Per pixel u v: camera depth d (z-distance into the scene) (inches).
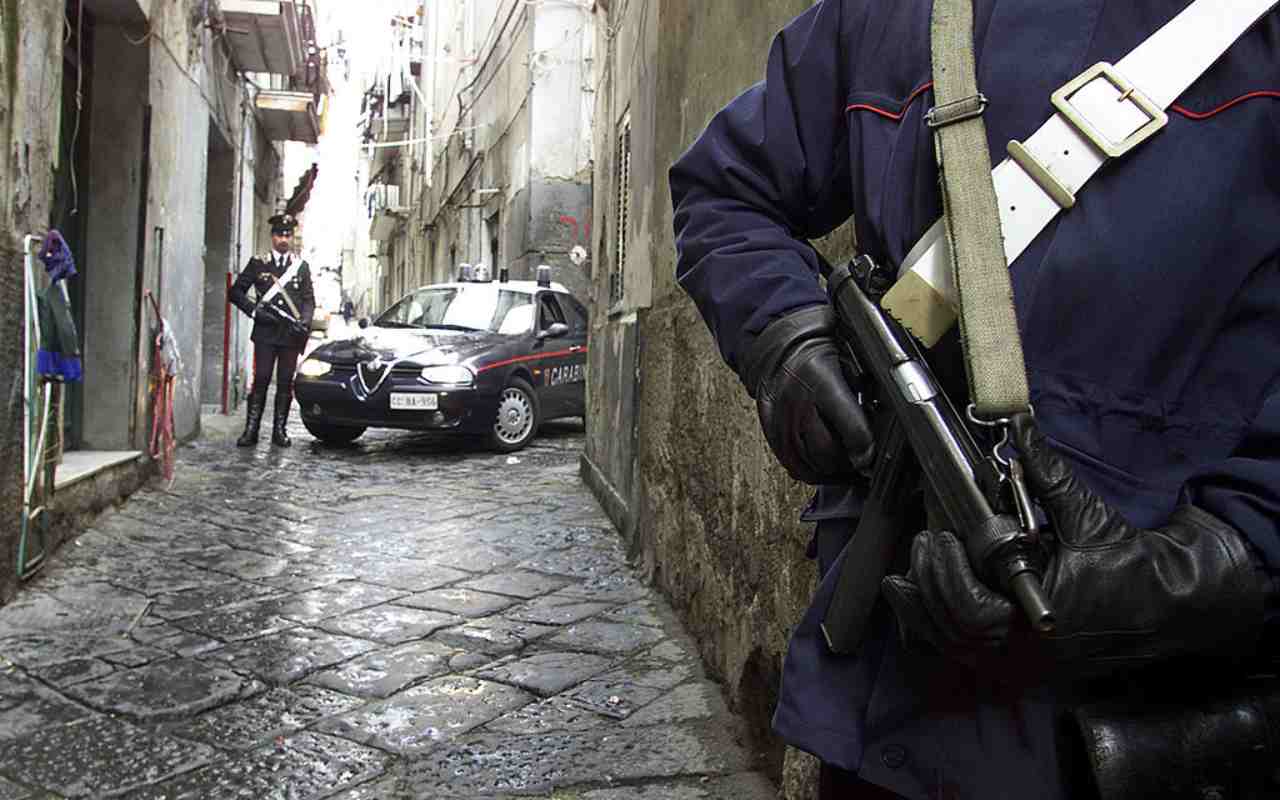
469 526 222.5
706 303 43.4
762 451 105.0
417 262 1083.9
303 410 345.7
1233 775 30.4
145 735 108.0
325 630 145.8
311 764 101.9
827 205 45.0
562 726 111.9
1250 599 28.9
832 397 37.6
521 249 561.9
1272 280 34.2
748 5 117.2
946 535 31.1
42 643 135.3
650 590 169.0
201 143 365.1
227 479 277.6
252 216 587.5
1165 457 34.5
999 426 32.4
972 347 32.9
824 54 43.4
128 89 265.0
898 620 34.5
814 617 40.6
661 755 104.2
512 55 605.0
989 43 37.0
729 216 44.2
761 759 102.7
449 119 883.4
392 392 333.4
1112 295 33.8
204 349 479.5
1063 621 29.1
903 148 38.7
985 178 34.5
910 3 40.3
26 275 150.6
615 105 260.8
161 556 186.1
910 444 35.2
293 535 209.9
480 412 344.2
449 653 136.6
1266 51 33.5
